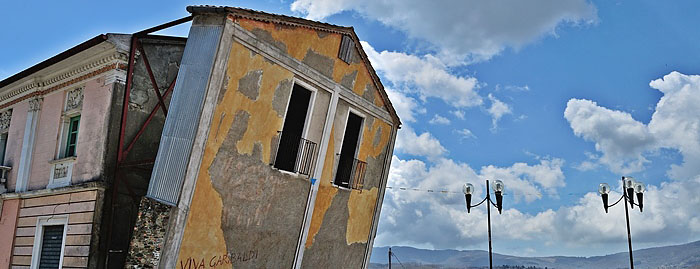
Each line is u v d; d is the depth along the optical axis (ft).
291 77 45.73
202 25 40.91
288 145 46.78
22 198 52.24
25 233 50.80
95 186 43.86
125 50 45.91
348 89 52.29
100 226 43.65
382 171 58.80
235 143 41.63
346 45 50.88
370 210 57.82
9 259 51.42
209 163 39.75
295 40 45.70
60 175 48.62
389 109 58.49
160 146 40.22
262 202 44.73
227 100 40.50
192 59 40.50
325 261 52.70
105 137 44.80
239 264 43.91
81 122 47.73
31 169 52.34
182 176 38.27
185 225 38.55
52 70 51.52
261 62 42.86
